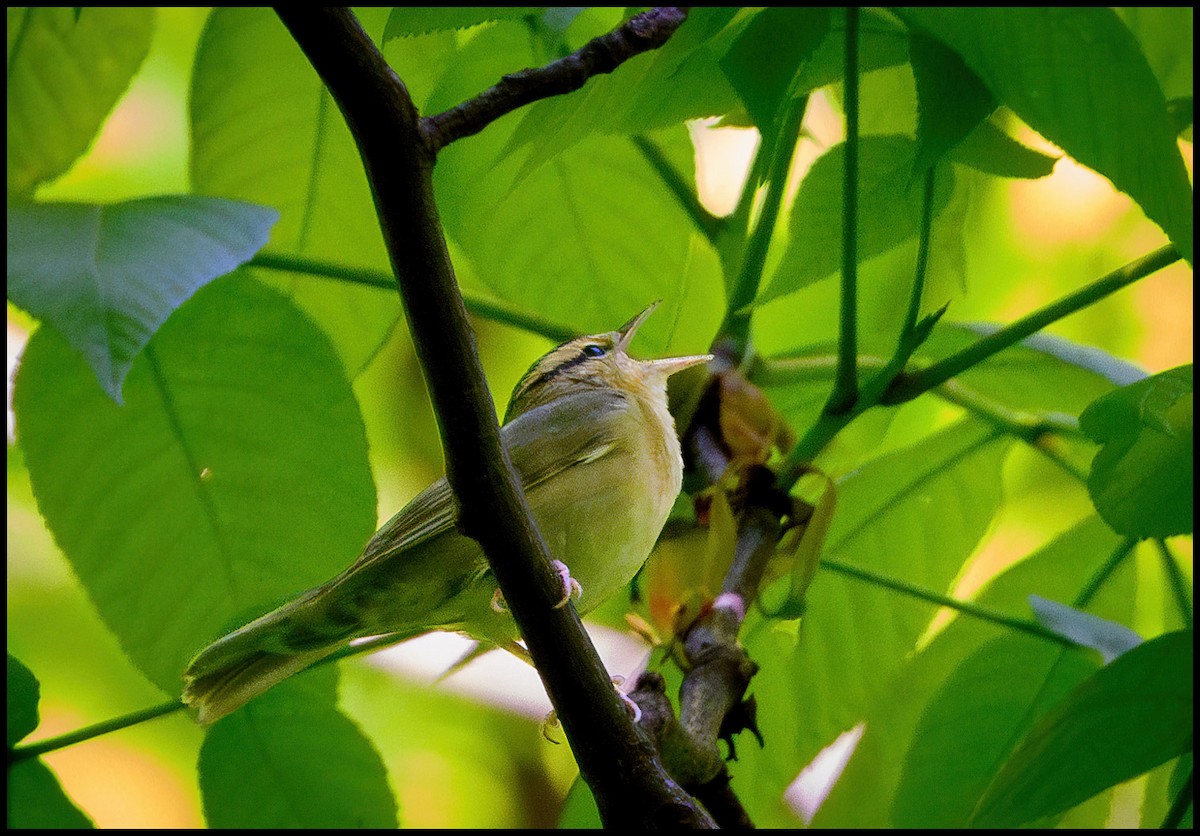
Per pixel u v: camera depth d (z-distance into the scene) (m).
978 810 5.08
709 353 7.59
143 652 6.72
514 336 10.84
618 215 7.79
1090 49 4.93
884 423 8.31
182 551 6.73
